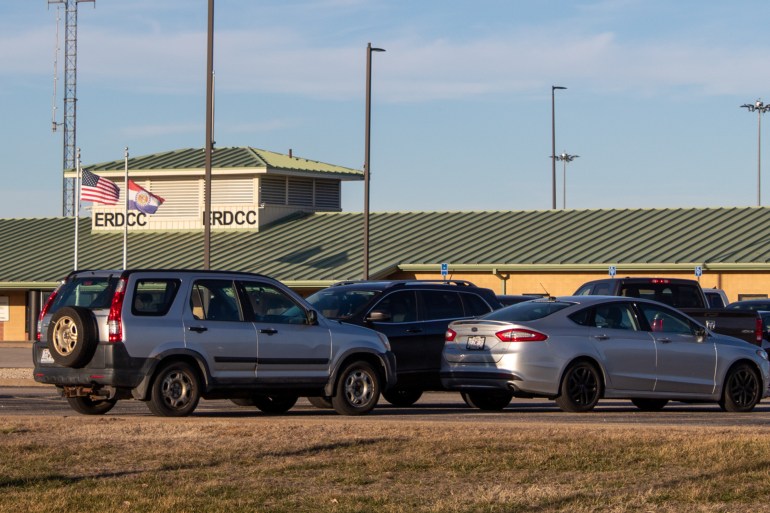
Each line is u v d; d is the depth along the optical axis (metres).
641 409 26.88
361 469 15.78
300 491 14.38
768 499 13.94
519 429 19.36
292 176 81.81
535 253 65.31
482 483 14.96
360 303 26.69
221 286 22.58
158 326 21.58
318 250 72.25
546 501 13.74
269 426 19.47
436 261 66.44
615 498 13.91
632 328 25.14
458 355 24.86
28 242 82.88
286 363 22.97
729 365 25.91
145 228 82.00
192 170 80.00
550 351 24.08
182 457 16.48
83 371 21.39
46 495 13.88
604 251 63.97
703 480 15.02
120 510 13.15
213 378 22.11
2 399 27.70
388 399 28.11
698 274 54.81
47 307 22.31
